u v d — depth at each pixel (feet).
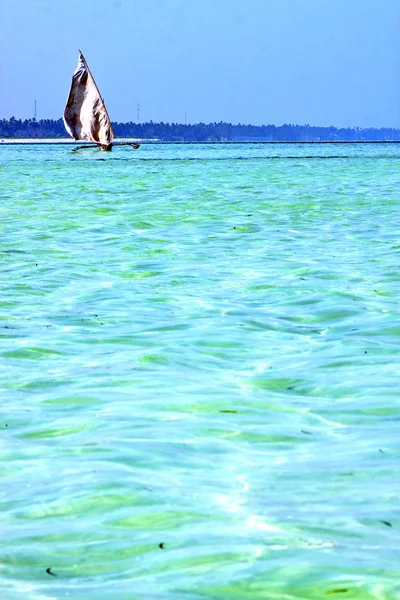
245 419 36.22
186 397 39.42
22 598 21.63
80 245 95.30
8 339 51.26
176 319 56.44
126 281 71.41
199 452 32.19
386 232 104.73
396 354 47.19
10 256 86.58
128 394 40.04
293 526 25.53
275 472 30.14
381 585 22.03
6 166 314.96
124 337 51.62
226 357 46.91
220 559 23.52
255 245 93.61
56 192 181.16
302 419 36.29
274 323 55.21
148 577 22.67
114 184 207.82
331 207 139.95
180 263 80.94
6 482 29.45
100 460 31.37
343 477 29.53
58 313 58.80
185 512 26.68
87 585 22.29
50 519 26.37
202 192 177.68
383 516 26.12
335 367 44.62
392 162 344.28
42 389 41.19
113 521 26.12
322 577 22.45
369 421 35.91
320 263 79.87
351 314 57.67
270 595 21.75
